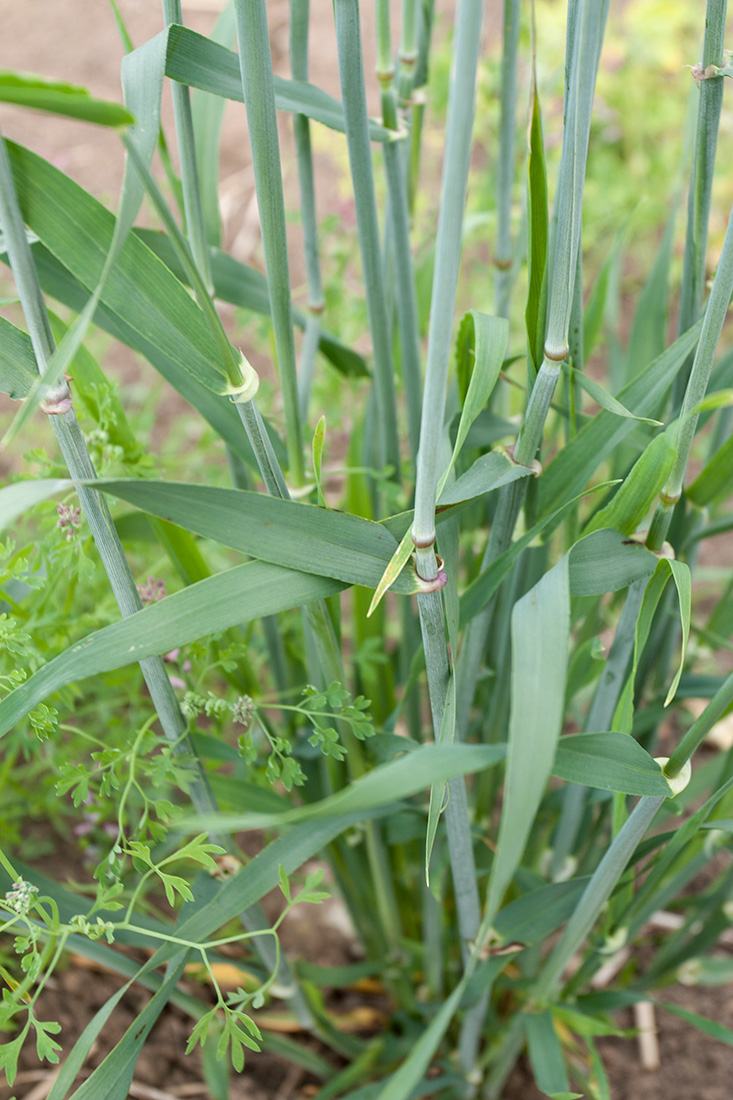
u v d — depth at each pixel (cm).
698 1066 54
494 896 25
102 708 48
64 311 75
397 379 48
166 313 29
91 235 28
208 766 46
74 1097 31
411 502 42
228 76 30
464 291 82
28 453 35
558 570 28
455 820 35
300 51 35
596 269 103
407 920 56
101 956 37
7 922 30
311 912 63
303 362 42
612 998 44
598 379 94
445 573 30
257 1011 53
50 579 37
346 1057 55
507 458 32
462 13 23
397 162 36
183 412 89
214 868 32
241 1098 51
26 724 39
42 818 60
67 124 113
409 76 39
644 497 31
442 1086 49
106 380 37
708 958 54
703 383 29
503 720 43
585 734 31
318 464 31
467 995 40
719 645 47
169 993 33
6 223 26
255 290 40
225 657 36
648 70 113
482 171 92
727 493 38
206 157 38
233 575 30
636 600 35
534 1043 42
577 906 38
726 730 70
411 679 39
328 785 45
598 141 105
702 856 42
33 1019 30
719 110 32
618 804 35
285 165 93
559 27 93
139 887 32
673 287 100
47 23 123
